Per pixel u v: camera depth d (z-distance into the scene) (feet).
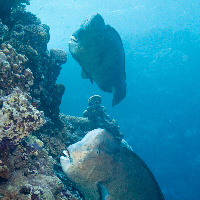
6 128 6.02
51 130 12.34
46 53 14.47
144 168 7.93
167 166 90.33
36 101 11.09
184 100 102.68
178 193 84.53
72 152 7.86
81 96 93.56
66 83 95.66
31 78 9.77
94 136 7.83
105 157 7.68
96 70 13.32
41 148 9.21
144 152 92.32
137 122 97.55
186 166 89.81
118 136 20.84
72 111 90.02
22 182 6.63
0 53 8.02
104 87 14.40
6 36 10.99
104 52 12.81
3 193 5.90
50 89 13.61
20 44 11.61
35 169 7.83
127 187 7.70
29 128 6.63
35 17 15.38
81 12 88.02
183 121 98.32
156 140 94.53
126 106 100.42
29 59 11.61
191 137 94.32
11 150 7.15
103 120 20.44
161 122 98.02
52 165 9.29
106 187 7.73
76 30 12.12
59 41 100.58
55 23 92.07
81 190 8.31
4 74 7.68
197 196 81.82
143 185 7.71
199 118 99.09
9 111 6.14
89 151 7.66
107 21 106.63
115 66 13.62
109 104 96.63
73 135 16.76
